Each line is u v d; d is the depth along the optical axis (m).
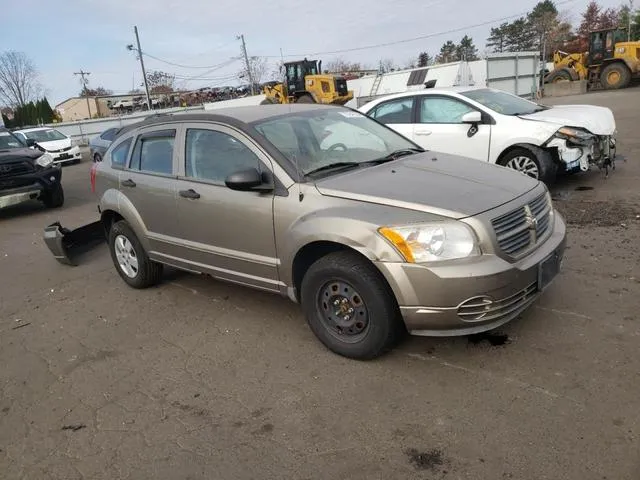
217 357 3.95
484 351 3.60
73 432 3.24
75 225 9.24
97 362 4.07
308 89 30.20
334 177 3.84
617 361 3.33
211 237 4.37
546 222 3.79
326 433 2.98
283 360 3.80
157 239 4.93
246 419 3.18
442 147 7.96
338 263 3.49
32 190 10.10
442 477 2.58
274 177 3.87
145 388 3.64
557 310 4.04
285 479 2.68
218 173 4.29
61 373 3.96
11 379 3.95
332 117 4.74
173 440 3.06
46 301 5.50
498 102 7.96
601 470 2.51
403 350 3.73
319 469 2.72
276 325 4.35
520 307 3.39
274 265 3.95
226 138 4.24
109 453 3.01
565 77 31.22
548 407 2.98
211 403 3.38
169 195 4.63
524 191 3.69
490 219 3.27
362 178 3.79
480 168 4.11
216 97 57.12
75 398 3.61
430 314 3.23
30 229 9.23
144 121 5.22
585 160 7.22
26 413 3.49
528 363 3.41
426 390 3.26
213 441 3.02
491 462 2.64
